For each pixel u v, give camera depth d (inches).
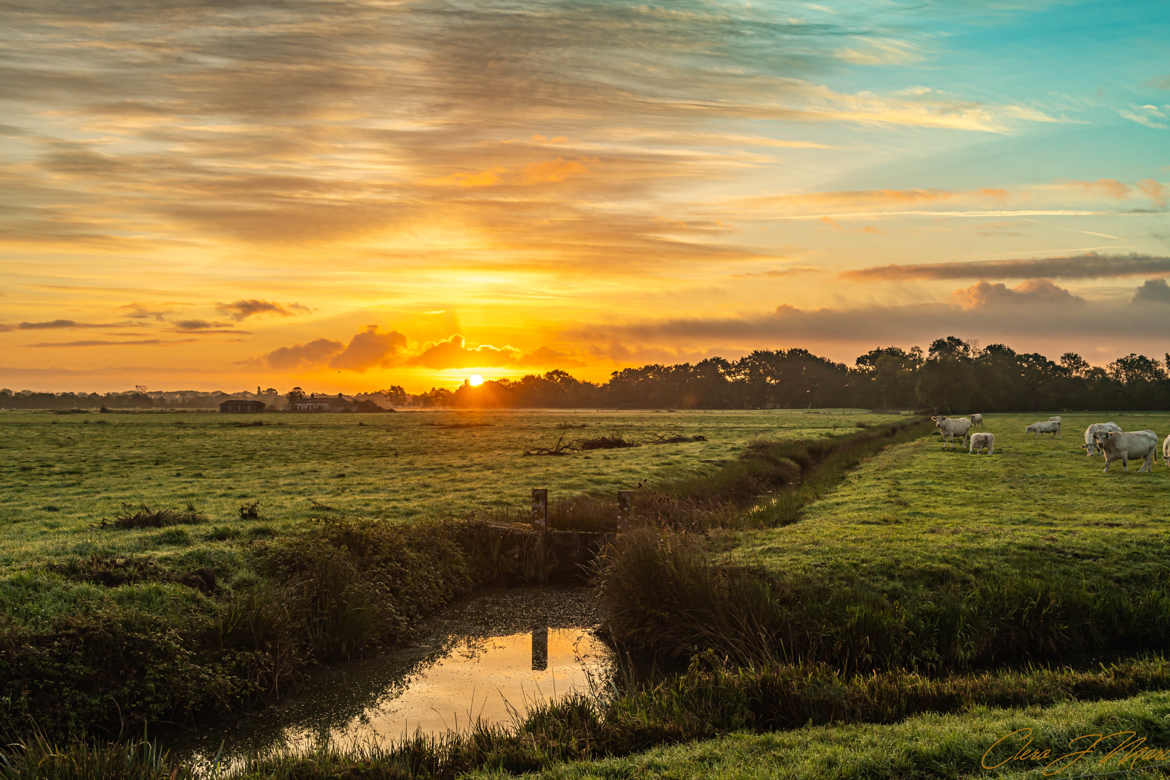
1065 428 2896.2
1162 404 6053.2
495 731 348.5
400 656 507.5
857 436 2449.6
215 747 371.9
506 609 617.3
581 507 853.8
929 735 299.4
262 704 425.1
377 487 1125.7
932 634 453.1
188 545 615.5
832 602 477.4
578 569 713.6
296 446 2258.9
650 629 493.4
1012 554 575.2
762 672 385.1
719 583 502.3
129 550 581.3
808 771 269.3
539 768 309.3
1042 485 1055.0
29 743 330.3
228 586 510.3
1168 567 546.3
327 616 509.7
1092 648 465.4
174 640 422.6
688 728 335.3
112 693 380.2
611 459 1615.4
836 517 778.8
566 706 369.4
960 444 1973.4
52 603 429.1
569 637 544.1
